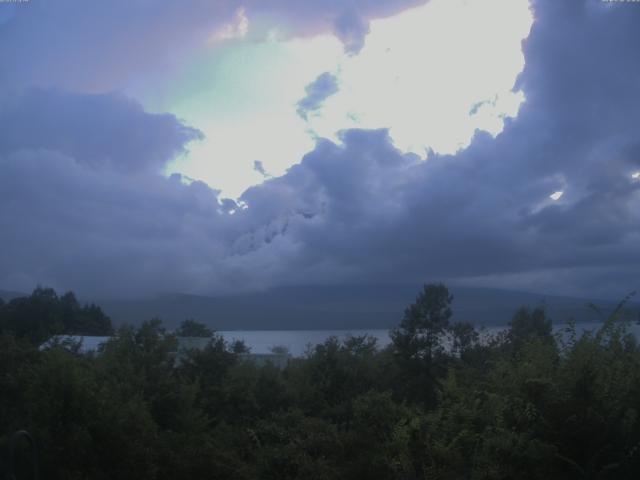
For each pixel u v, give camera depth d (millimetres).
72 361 8406
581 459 6609
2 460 7301
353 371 14578
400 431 7695
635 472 6355
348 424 11719
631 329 7910
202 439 10508
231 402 13352
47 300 38469
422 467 7438
